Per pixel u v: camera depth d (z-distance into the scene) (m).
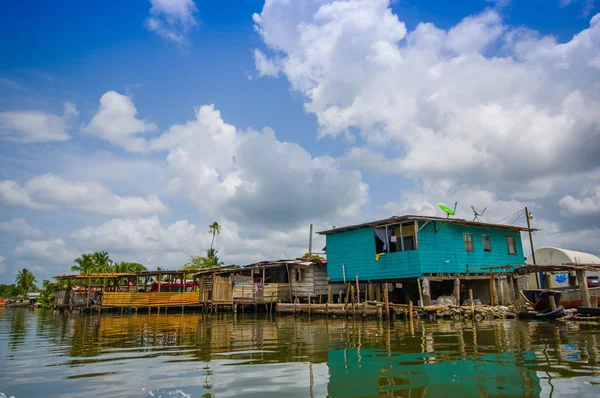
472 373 8.11
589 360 9.22
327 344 12.56
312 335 15.19
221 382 7.77
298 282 33.62
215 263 62.25
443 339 13.05
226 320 25.03
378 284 26.33
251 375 8.30
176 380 7.99
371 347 11.73
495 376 7.83
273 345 12.66
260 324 21.12
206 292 32.34
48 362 10.23
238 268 35.34
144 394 7.05
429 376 7.94
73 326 21.88
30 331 19.06
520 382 7.36
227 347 12.45
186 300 35.03
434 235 24.94
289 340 13.85
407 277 24.55
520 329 15.60
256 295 33.16
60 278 38.09
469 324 18.05
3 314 41.03
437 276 24.73
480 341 12.44
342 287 31.55
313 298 32.09
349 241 28.28
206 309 31.69
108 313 35.34
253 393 6.98
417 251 23.95
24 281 102.00
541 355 9.91
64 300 39.91
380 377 7.95
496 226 28.19
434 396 6.66
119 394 7.07
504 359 9.48
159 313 34.09
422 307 21.08
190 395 6.93
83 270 58.62
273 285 33.53
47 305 61.50
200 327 19.92
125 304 33.88
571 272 30.58
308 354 10.75
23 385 7.77
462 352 10.52
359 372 8.41
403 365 9.02
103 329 19.62
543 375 7.82
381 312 20.72
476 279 27.84
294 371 8.62
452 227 26.03
